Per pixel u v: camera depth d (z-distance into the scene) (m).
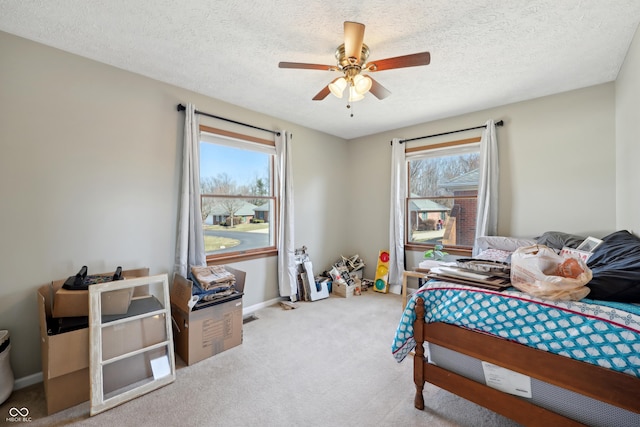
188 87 2.74
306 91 2.83
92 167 2.22
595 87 2.67
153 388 1.85
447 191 3.72
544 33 1.90
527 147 3.05
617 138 2.51
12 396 1.78
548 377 1.22
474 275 1.64
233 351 2.38
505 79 2.57
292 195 3.68
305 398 1.77
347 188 4.76
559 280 1.27
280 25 1.82
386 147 4.29
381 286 4.10
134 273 2.35
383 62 1.81
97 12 1.69
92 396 1.63
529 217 3.04
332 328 2.83
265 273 3.52
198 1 1.60
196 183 2.74
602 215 2.63
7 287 1.88
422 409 1.67
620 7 1.64
